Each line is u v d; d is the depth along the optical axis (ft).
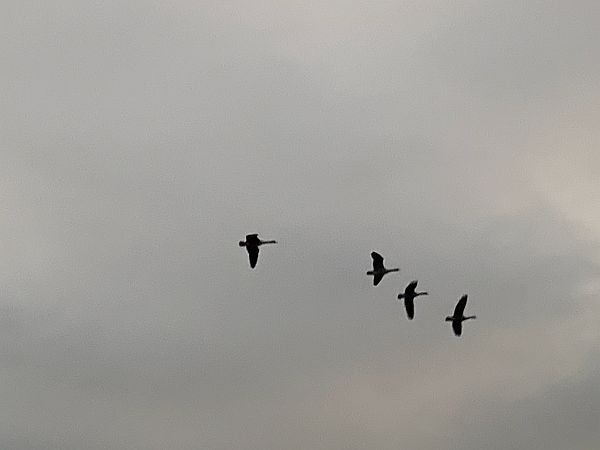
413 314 254.68
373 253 261.44
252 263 246.68
